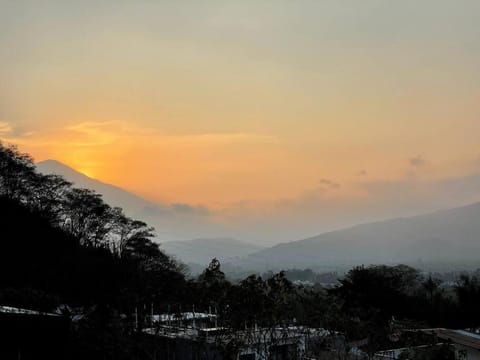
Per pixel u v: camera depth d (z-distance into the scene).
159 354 43.22
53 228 81.12
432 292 88.00
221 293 40.31
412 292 88.25
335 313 42.62
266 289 40.22
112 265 65.69
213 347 40.06
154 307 52.19
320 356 41.25
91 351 39.22
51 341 39.47
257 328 43.09
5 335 38.72
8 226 69.75
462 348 45.09
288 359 40.56
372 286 75.94
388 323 46.06
